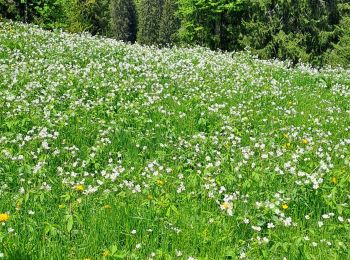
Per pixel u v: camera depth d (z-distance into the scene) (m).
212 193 6.44
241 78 14.28
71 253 4.94
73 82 11.82
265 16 35.31
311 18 34.09
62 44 16.19
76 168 7.56
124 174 7.09
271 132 9.52
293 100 12.80
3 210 5.82
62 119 9.25
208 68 15.41
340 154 8.80
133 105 10.43
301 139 9.38
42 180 6.81
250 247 5.28
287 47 33.66
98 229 5.50
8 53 13.96
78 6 67.06
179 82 13.05
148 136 9.15
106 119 9.85
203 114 10.19
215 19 37.78
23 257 4.60
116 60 14.49
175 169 7.64
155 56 16.05
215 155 8.30
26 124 8.84
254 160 7.80
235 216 6.05
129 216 5.81
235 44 38.50
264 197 6.63
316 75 16.28
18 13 34.84
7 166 6.91
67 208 5.80
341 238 5.78
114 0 104.62
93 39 18.77
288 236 5.71
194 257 5.08
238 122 10.16
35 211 5.78
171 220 5.76
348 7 34.75
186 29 39.94
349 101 13.18
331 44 34.69
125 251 4.95
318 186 6.50
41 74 12.19
